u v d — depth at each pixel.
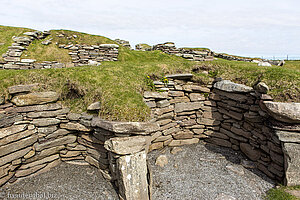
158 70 9.88
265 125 7.47
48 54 13.18
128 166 5.58
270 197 5.98
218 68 10.17
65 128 7.35
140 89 8.41
